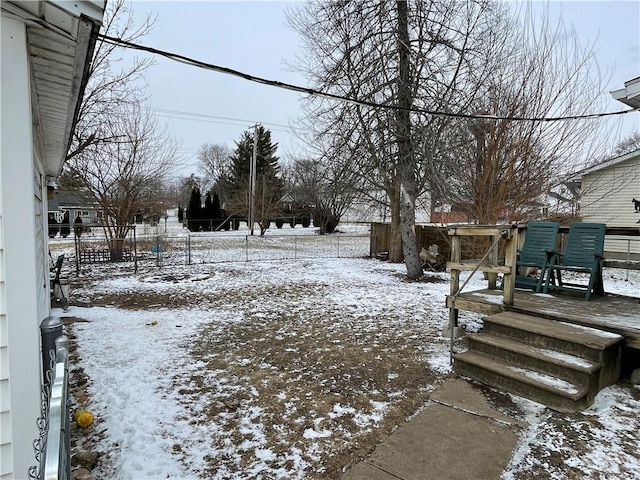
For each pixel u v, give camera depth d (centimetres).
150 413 303
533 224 532
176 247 1672
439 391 335
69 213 2522
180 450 256
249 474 232
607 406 301
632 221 1167
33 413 183
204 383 357
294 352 439
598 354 319
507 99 870
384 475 228
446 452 248
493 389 338
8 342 177
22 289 180
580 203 1123
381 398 326
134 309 645
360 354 431
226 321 571
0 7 160
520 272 542
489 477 224
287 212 3125
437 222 1212
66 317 586
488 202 897
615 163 1170
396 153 906
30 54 198
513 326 371
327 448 257
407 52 830
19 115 175
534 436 263
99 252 1252
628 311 397
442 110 818
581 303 434
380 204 1307
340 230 3081
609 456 241
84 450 254
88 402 319
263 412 305
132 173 1315
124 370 386
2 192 173
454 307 461
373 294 764
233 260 1304
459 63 838
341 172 970
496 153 878
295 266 1168
